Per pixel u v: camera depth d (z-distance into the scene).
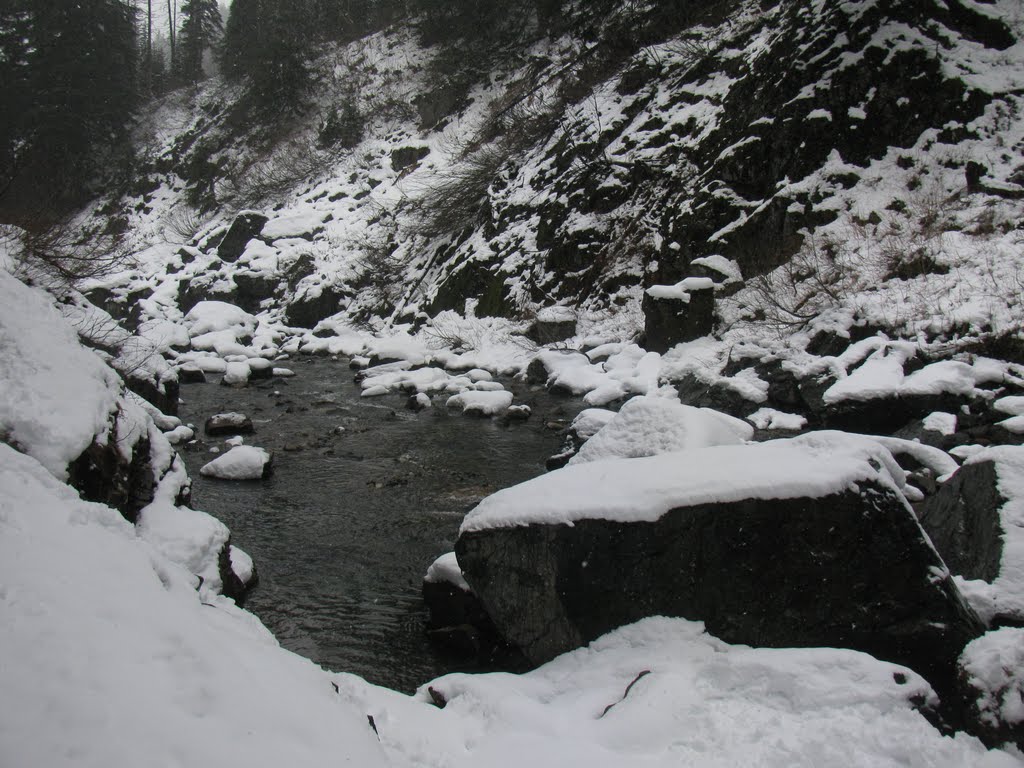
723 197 15.73
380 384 15.98
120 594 3.49
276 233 27.88
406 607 6.54
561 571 4.87
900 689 3.95
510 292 19.92
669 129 19.00
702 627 4.68
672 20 22.38
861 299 12.30
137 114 44.19
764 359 11.76
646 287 16.92
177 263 29.72
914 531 4.70
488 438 11.94
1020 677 3.98
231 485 9.79
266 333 23.09
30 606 3.15
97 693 2.78
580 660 4.70
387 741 3.81
